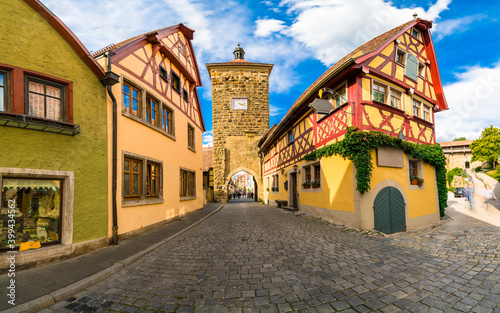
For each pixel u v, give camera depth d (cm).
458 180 3041
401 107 927
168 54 999
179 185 1092
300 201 1247
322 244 603
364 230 747
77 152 519
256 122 2525
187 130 1239
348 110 823
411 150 884
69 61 520
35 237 458
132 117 726
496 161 3091
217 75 2536
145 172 799
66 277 386
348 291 341
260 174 2478
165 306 310
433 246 571
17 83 439
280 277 397
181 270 438
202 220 1054
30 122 430
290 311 292
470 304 298
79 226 511
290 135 1466
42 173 457
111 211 608
